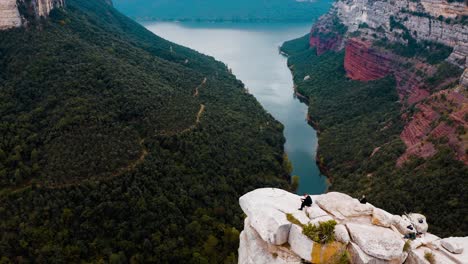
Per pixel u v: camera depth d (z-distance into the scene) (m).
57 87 114.81
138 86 136.62
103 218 87.44
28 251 78.19
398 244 38.97
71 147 95.75
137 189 94.62
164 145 116.75
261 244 42.75
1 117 100.69
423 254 39.62
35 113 103.94
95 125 104.31
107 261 81.12
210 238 92.81
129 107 121.06
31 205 84.06
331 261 38.75
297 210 43.28
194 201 103.75
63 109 105.94
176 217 95.06
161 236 90.00
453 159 101.75
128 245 85.50
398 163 120.94
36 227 81.31
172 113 131.38
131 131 112.81
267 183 125.94
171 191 102.00
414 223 43.78
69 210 84.25
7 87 110.56
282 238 41.03
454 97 128.00
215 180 115.25
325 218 41.56
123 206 89.81
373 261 38.31
